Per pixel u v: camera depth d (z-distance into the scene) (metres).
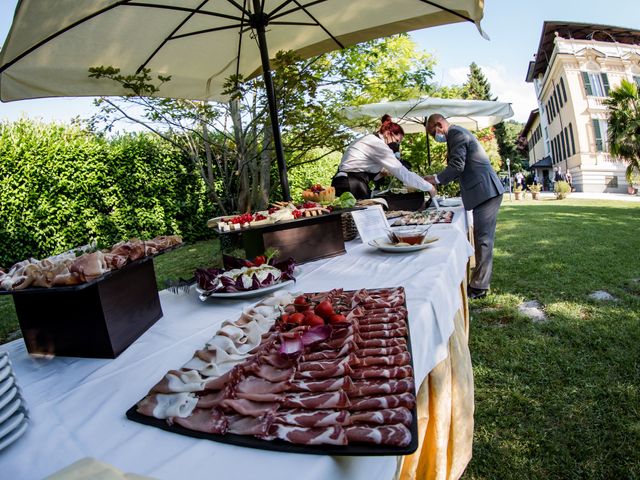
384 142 3.17
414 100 4.81
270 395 0.58
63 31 1.56
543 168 31.81
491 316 2.89
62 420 0.63
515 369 2.14
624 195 17.81
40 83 1.82
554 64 22.28
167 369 0.79
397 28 2.57
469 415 1.40
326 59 5.63
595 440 1.56
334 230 1.79
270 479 0.45
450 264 1.48
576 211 9.84
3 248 6.36
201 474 0.47
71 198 6.80
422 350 0.91
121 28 1.87
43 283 0.81
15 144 6.34
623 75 21.11
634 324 2.54
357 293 1.07
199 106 4.92
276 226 1.61
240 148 5.80
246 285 1.21
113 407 0.66
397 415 0.51
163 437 0.55
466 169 3.15
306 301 0.98
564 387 1.93
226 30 2.34
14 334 3.68
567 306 2.96
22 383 0.78
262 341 0.80
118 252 0.95
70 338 0.88
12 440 0.57
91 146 6.89
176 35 2.14
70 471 0.37
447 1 2.20
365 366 0.66
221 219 1.73
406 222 2.47
